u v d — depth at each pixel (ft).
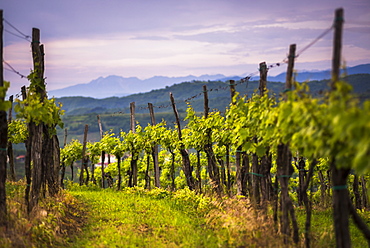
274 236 27.66
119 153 69.00
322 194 63.82
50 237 27.84
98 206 43.91
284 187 27.17
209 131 49.37
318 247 28.40
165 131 64.18
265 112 25.90
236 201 39.81
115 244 28.48
